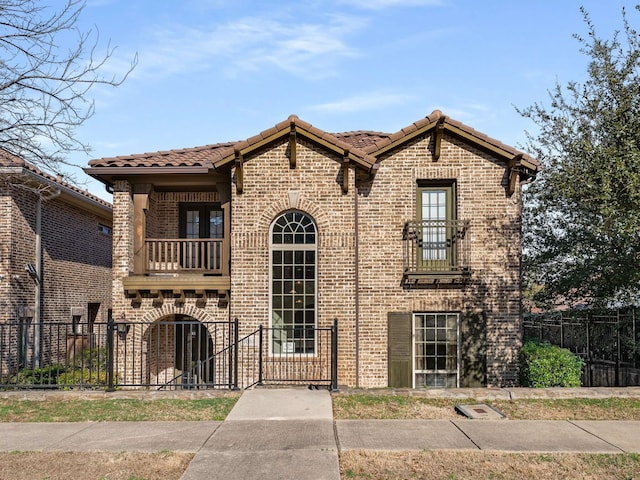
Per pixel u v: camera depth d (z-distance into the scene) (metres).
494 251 13.01
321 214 12.67
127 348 13.11
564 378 11.30
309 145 12.77
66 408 8.97
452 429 7.74
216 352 13.02
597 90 12.21
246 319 12.66
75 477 6.10
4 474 6.17
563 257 14.10
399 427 7.84
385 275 12.96
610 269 12.55
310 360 12.45
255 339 12.60
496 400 9.41
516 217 13.05
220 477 6.02
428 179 13.22
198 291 13.02
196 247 13.56
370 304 12.93
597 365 14.35
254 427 7.87
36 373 12.89
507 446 7.01
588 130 12.22
